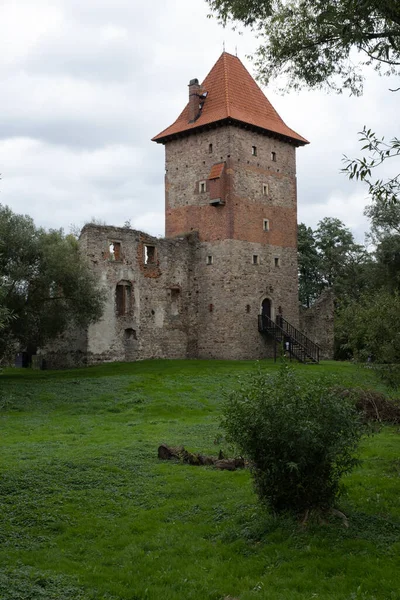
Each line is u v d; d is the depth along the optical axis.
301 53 15.73
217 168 39.94
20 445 16.36
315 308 45.66
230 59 43.41
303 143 44.28
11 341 30.72
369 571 8.16
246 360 39.03
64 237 31.80
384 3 11.92
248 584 8.19
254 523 10.02
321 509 10.01
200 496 11.94
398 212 46.41
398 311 14.33
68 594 7.89
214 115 40.41
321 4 14.04
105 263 37.09
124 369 33.50
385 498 11.08
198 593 8.01
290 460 9.62
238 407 10.03
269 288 41.56
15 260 28.75
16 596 7.50
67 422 20.70
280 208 42.84
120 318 37.72
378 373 14.24
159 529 10.30
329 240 62.31
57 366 37.69
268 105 43.84
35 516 10.76
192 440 17.06
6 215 29.12
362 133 10.29
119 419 21.52
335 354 48.00
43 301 30.39
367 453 14.96
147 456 15.10
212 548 9.43
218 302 40.06
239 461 14.07
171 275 40.66
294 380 10.28
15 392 25.39
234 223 39.59
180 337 40.84
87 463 14.02
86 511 11.20
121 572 8.68
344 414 9.77
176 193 42.53
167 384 27.97
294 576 8.21
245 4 15.05
